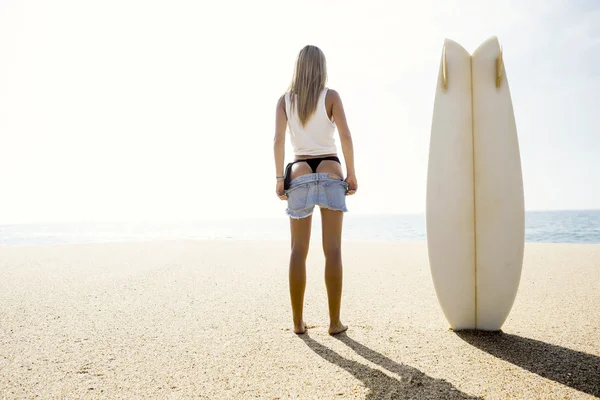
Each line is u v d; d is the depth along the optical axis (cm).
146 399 136
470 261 209
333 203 206
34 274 421
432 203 214
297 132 216
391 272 422
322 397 135
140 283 366
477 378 147
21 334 214
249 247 709
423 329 215
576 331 201
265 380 151
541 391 135
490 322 207
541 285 326
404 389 139
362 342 194
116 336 210
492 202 205
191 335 210
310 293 317
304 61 217
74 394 141
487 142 207
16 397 139
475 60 212
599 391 134
